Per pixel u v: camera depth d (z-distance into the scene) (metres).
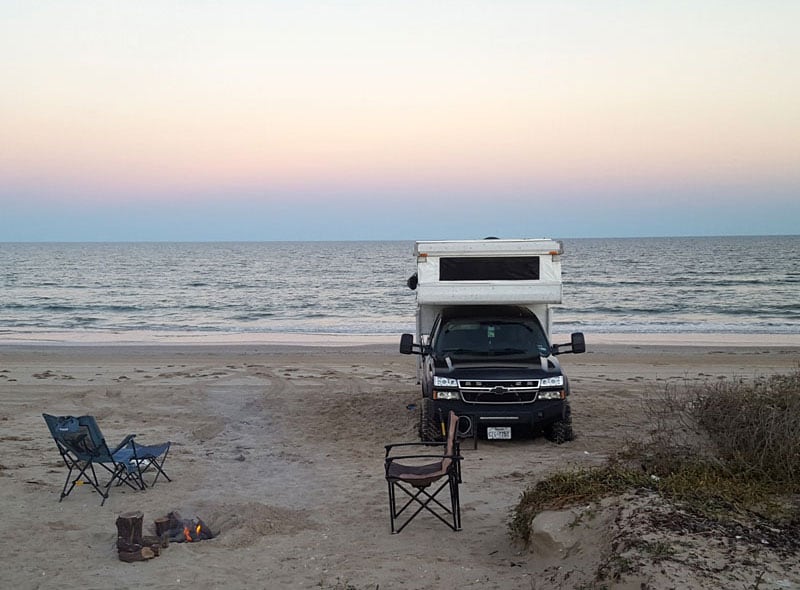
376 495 7.60
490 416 9.66
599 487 5.97
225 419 11.77
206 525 6.70
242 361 19.44
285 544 6.10
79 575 5.42
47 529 6.47
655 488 5.92
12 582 5.30
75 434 7.20
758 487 6.14
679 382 15.34
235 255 123.19
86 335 27.97
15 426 11.26
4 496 7.50
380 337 26.59
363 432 10.80
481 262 10.47
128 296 47.88
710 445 7.71
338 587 5.16
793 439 6.89
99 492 7.43
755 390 9.06
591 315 34.88
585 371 17.27
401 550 5.93
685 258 87.94
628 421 11.31
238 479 8.31
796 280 54.78
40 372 17.14
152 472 8.59
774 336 26.17
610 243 166.50
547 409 9.75
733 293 45.66
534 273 10.41
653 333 27.53
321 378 16.16
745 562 4.64
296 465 8.98
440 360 10.24
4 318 35.06
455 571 5.43
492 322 10.79
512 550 5.86
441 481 8.07
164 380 15.77
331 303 42.97
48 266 87.12
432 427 9.77
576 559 5.18
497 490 7.71
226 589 5.16
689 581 4.36
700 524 5.17
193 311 38.72
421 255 10.42
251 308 40.22
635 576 4.47
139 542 5.79
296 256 117.56
